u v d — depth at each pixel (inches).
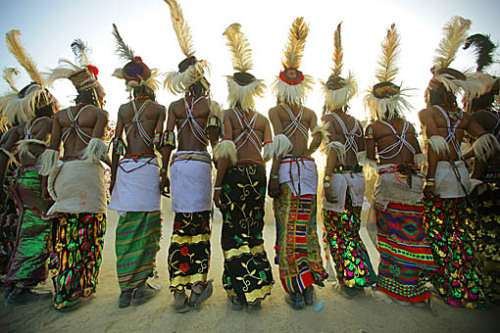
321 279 102.7
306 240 101.7
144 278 102.5
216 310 95.9
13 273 105.3
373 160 113.0
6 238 128.0
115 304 102.0
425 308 96.7
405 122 112.0
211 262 155.1
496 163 109.8
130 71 110.3
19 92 121.7
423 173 111.9
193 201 100.0
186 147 106.0
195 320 89.4
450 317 91.4
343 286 107.0
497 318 90.5
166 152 102.5
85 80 114.0
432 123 107.1
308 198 104.1
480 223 106.9
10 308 100.3
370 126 114.5
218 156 99.4
